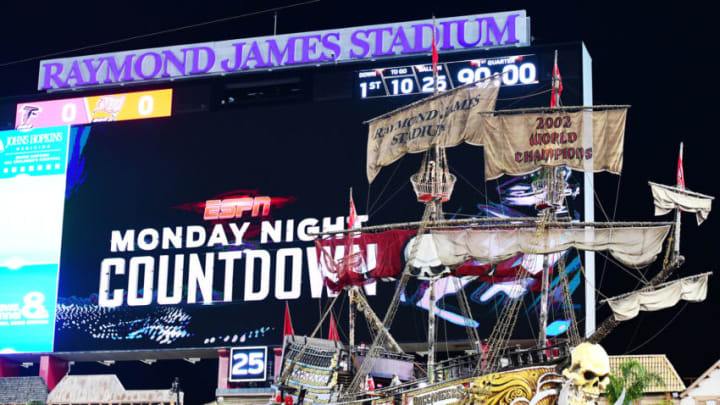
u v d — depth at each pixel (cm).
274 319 8919
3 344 9369
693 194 5638
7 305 9438
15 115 9881
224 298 9056
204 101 9581
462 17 9212
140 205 9444
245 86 9538
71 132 9744
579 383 5475
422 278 6888
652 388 7512
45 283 9431
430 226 6788
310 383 6931
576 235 6253
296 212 9112
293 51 9475
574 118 6512
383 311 8625
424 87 9119
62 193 9612
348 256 7338
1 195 9694
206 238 9238
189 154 9475
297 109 9356
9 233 9600
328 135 9225
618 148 6456
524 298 8369
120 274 9312
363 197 9000
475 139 7019
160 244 9312
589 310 8362
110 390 8894
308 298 8888
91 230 9475
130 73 9769
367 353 7088
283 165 9256
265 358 8825
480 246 6406
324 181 9125
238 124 9444
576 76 8806
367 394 6462
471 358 6016
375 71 9269
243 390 8669
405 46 9288
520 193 8631
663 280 5591
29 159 9744
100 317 9256
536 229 6334
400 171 8962
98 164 9625
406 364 7394
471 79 9012
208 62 9638
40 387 9125
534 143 6512
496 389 5800
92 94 9806
